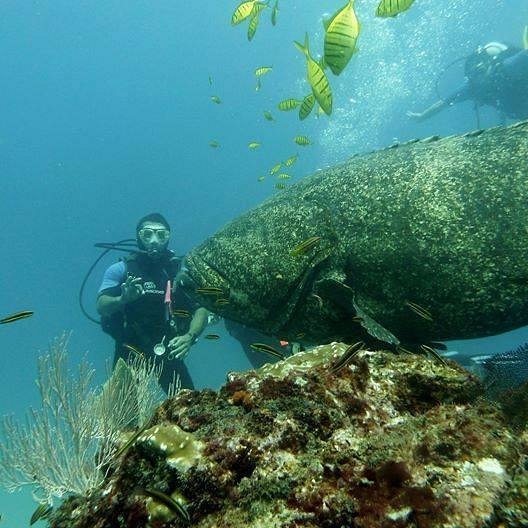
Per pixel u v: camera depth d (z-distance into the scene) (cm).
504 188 343
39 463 432
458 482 176
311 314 373
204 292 384
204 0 8256
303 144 773
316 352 256
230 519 181
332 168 409
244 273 392
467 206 343
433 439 195
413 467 182
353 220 364
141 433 215
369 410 215
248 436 202
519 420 206
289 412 211
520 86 1037
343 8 272
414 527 166
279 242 383
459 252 337
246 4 582
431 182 356
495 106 1120
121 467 212
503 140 364
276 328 397
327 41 282
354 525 172
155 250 731
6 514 1446
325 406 213
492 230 336
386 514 171
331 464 191
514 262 330
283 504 182
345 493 180
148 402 546
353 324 360
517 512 164
